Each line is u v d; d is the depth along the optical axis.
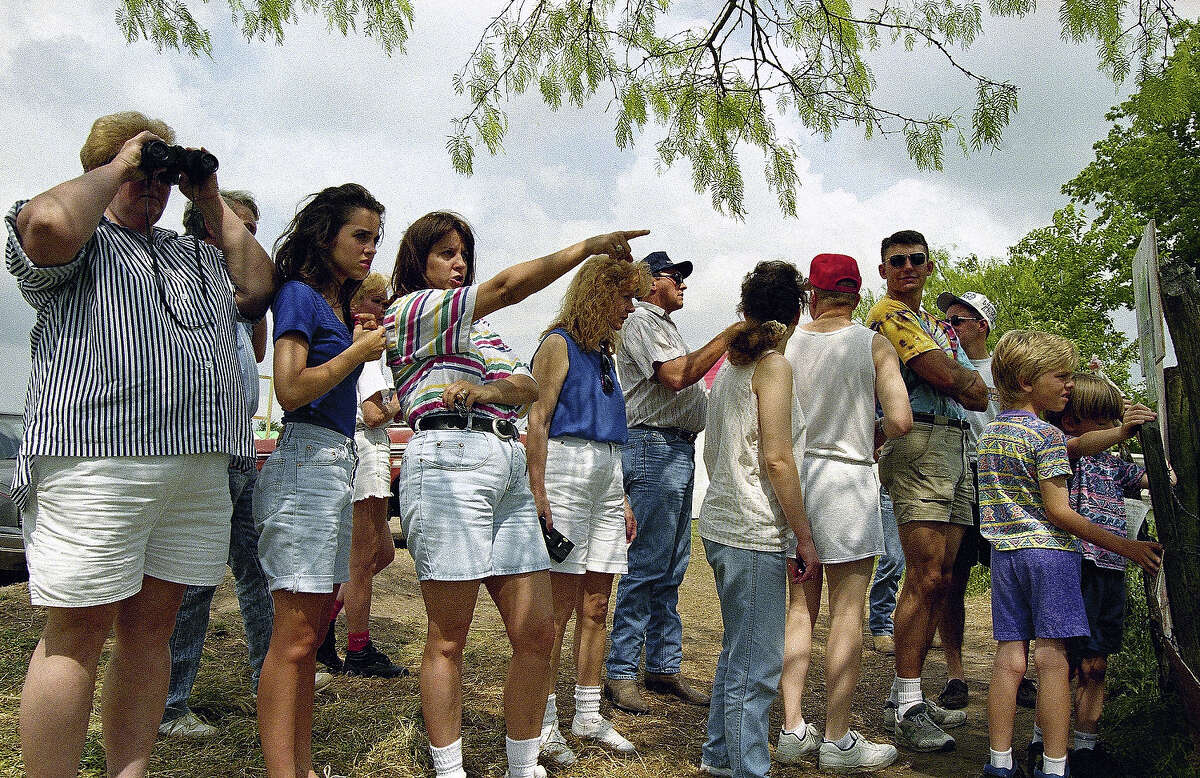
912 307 4.07
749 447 3.04
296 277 2.78
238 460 2.52
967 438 4.12
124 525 2.20
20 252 2.11
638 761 3.37
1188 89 4.28
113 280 2.23
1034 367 3.26
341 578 2.73
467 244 2.93
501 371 2.85
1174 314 2.91
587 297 3.38
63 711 2.17
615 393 3.50
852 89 4.94
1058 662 3.02
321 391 2.51
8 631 4.68
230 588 6.12
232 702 3.63
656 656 4.32
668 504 4.12
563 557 3.12
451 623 2.70
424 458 2.67
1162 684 3.25
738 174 5.12
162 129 2.48
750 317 3.17
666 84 5.20
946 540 3.79
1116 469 3.53
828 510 3.36
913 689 3.71
